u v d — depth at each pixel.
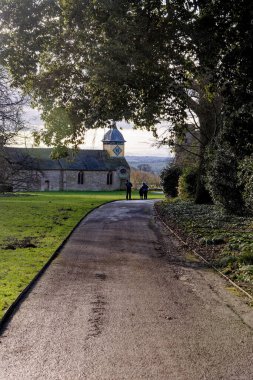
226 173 24.12
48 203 36.50
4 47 20.80
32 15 19.52
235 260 12.98
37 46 20.55
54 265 12.79
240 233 18.44
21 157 35.44
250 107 13.57
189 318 8.26
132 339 7.16
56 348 6.75
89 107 26.83
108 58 18.16
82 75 25.67
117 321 8.04
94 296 9.68
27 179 35.66
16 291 9.88
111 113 25.52
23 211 28.89
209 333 7.47
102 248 15.77
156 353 6.60
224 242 16.62
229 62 13.58
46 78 25.75
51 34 20.73
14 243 16.33
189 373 5.93
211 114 30.70
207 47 14.65
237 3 13.53
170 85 19.75
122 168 92.69
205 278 11.46
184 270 12.40
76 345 6.88
